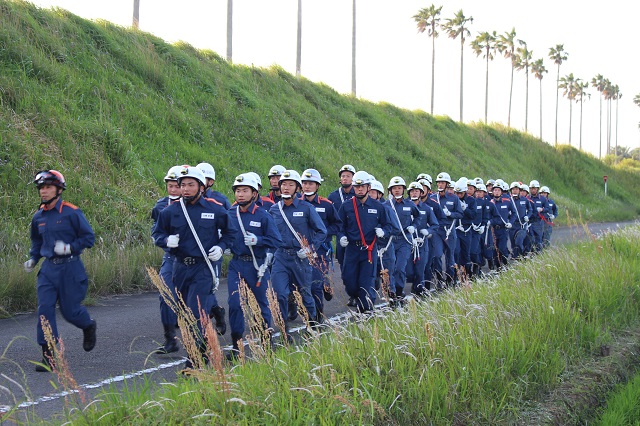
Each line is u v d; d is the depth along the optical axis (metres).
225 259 14.02
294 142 24.98
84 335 7.46
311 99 31.50
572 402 6.17
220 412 4.52
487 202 15.80
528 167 48.12
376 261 9.83
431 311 7.13
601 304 8.97
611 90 99.75
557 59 80.62
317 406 4.63
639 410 6.50
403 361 5.64
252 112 24.91
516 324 7.04
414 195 12.47
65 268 7.16
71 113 17.38
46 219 7.17
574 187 50.81
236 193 7.69
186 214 6.90
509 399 5.76
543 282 9.56
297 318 10.05
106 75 20.20
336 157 26.80
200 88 23.94
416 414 5.00
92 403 4.62
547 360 6.61
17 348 7.82
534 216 18.27
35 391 6.17
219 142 21.94
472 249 15.02
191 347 5.28
